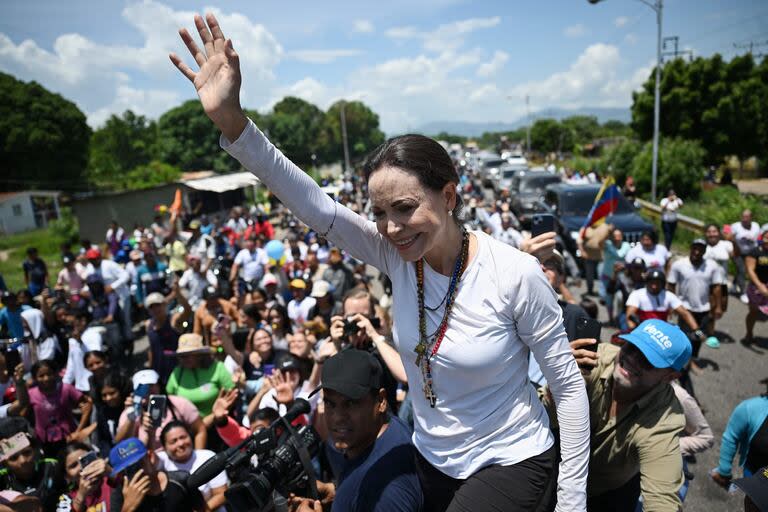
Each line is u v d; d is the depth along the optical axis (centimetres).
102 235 2211
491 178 3008
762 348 687
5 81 4412
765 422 280
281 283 902
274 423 205
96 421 494
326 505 254
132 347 883
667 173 2006
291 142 6125
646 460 189
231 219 1661
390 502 161
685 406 257
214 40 131
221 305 680
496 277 131
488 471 135
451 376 135
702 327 668
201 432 412
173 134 5781
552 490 142
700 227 1323
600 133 6575
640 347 190
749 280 683
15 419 361
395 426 191
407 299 144
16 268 2277
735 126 2823
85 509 321
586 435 137
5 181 4397
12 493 312
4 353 571
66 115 4525
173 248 1074
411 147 122
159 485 309
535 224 188
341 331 288
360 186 3111
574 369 138
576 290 995
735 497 413
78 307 764
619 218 1170
